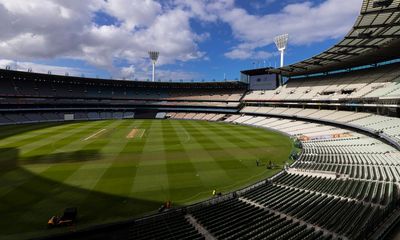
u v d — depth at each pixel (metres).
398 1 27.19
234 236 15.51
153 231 16.84
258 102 94.69
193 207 20.86
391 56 55.97
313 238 14.43
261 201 21.56
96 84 109.25
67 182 26.84
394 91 47.25
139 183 27.05
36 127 66.94
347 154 35.16
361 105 53.44
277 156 39.19
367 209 17.58
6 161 33.91
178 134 59.31
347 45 45.19
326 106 69.69
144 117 105.50
